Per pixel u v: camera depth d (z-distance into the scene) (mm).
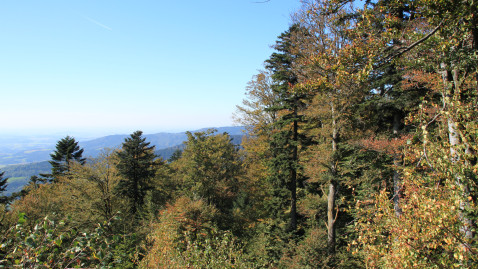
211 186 23031
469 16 4039
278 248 15625
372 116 12719
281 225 16953
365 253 4957
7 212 16844
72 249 3590
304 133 16375
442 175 3732
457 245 3422
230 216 20578
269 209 18656
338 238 14336
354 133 12359
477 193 3379
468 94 4492
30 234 3453
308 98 13844
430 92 9172
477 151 3525
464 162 3637
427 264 3660
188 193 23172
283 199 17562
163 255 8516
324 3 5383
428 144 4074
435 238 3609
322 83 5652
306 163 14734
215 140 27719
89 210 19703
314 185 17750
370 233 4586
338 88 8719
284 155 15953
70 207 20172
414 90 10500
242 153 30703
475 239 3406
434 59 5352
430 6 4289
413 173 4445
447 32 4605
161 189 30469
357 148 11656
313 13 5758
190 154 25484
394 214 4312
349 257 11562
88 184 20484
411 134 9711
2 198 30531
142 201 28047
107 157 21531
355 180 12469
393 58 5172
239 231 20047
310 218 17625
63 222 3713
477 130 3396
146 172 27391
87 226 18109
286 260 13672
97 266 3623
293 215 16609
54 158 43312
